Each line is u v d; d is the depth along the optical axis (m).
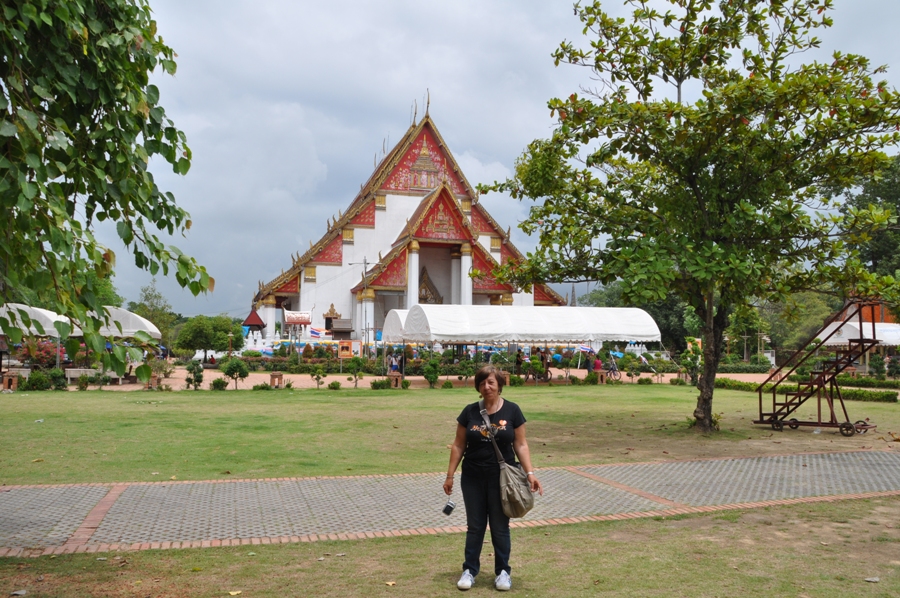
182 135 5.28
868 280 12.55
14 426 14.73
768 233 12.74
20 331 4.06
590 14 13.20
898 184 45.09
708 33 13.02
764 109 12.20
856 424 15.01
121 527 6.89
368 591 5.13
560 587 5.25
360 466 10.54
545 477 9.69
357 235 54.91
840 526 7.12
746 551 6.24
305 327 51.44
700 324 56.34
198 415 17.36
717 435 14.30
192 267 4.80
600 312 34.28
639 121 12.45
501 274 15.23
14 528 6.80
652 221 13.70
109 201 5.12
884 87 12.09
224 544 6.35
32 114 4.01
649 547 6.36
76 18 4.34
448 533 6.83
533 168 14.08
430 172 56.78
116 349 4.01
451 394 25.38
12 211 4.03
